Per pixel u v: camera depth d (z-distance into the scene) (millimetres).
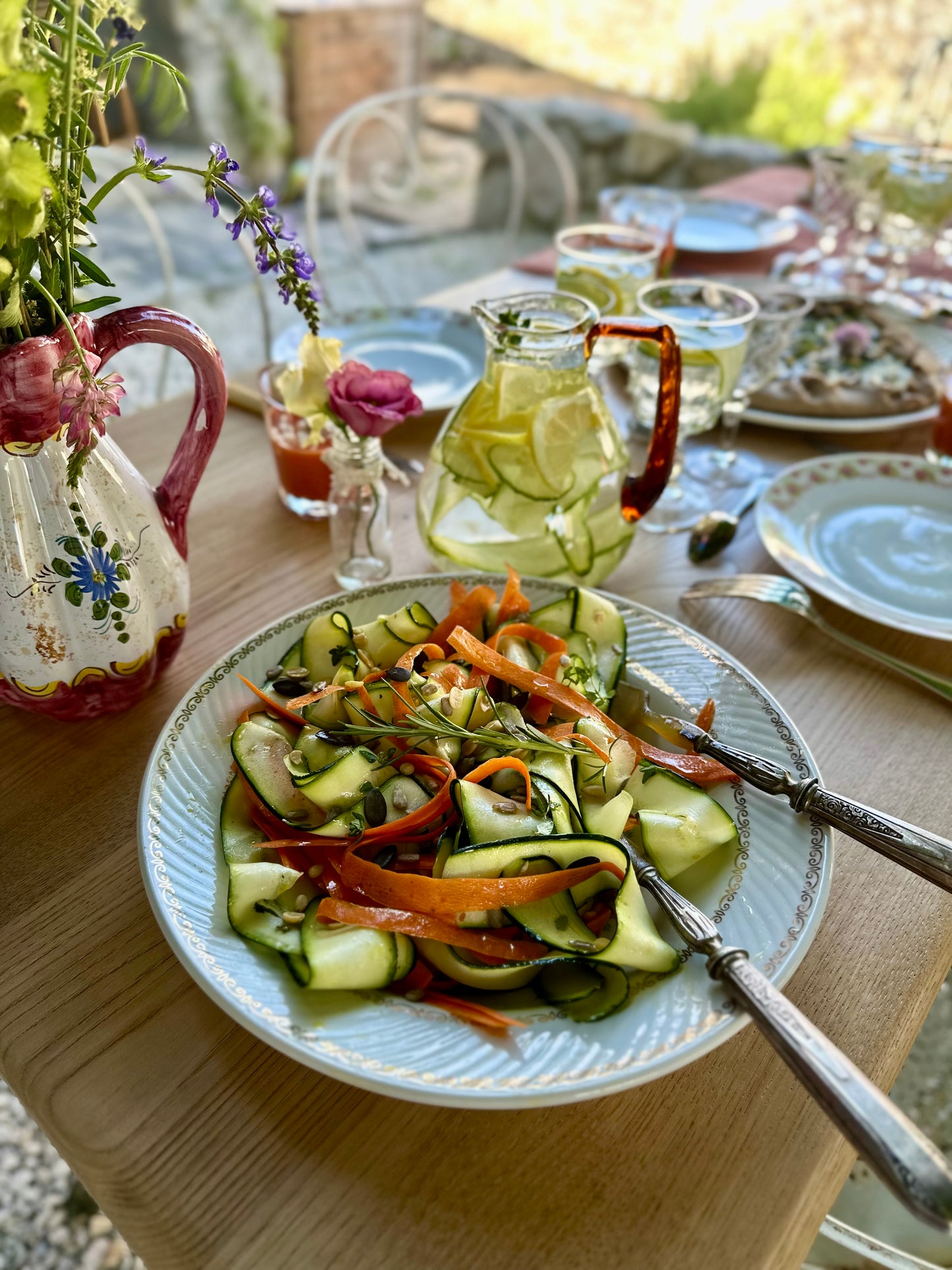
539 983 508
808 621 849
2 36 427
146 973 544
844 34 3803
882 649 822
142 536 658
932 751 716
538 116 4586
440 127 5055
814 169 1713
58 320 564
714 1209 448
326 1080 495
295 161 4676
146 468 1007
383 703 624
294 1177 455
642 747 632
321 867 560
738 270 1526
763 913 522
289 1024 456
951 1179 381
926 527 927
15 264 514
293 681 653
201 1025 518
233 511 965
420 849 573
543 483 750
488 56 5383
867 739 724
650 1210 447
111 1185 455
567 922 518
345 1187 452
